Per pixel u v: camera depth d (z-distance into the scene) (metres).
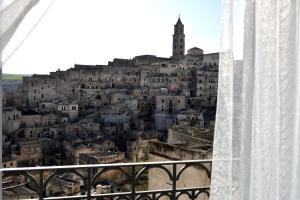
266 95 2.44
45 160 34.69
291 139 2.49
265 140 2.44
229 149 2.41
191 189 3.17
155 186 7.77
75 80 59.91
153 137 39.09
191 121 37.50
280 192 2.48
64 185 12.66
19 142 35.19
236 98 2.44
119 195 2.96
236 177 2.46
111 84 62.94
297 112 2.50
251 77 2.44
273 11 2.44
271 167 2.46
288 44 2.47
